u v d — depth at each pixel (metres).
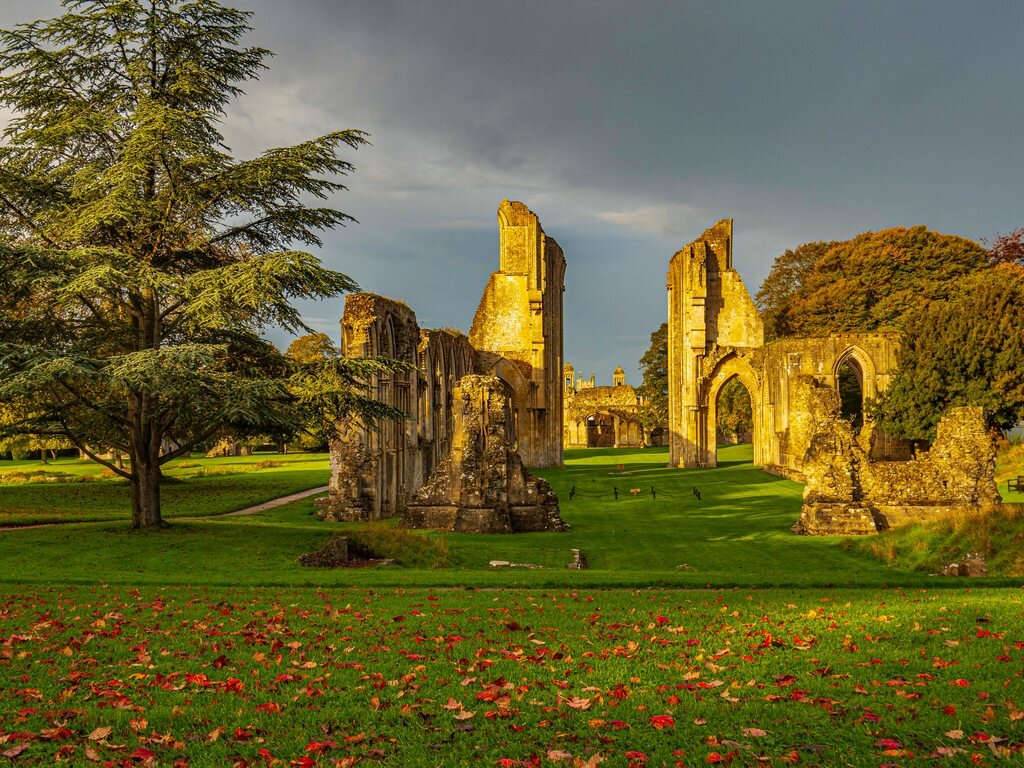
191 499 37.34
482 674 8.39
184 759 6.07
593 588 15.68
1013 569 18.28
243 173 23.02
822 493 28.06
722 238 65.81
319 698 7.57
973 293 43.53
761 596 14.30
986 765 5.66
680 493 42.50
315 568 17.77
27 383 17.92
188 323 24.06
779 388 52.97
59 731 6.42
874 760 5.83
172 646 9.70
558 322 70.62
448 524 28.27
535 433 67.12
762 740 6.31
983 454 27.98
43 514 30.11
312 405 23.19
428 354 46.41
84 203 22.38
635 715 6.98
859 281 65.50
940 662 8.42
